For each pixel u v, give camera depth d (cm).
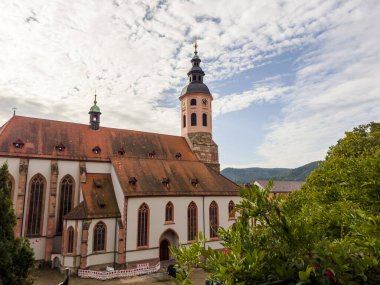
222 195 4709
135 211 3828
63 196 4138
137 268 3516
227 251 505
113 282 3234
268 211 527
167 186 4247
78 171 4288
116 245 3738
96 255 3612
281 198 555
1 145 3800
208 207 4547
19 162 3853
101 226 3719
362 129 3609
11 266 1703
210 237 4447
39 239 3859
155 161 4722
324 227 757
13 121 4172
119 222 3744
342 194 909
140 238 3822
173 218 4144
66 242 3566
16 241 1828
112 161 4353
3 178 1888
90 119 4916
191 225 4316
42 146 4128
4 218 1798
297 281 425
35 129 4278
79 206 3794
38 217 3909
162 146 5325
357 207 776
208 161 5578
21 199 3731
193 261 552
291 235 484
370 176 778
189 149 5619
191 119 5728
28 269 1808
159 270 3659
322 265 430
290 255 464
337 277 416
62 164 4188
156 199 4038
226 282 433
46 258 3775
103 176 4384
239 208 555
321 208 844
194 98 5756
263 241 499
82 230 3538
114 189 4191
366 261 429
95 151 4531
